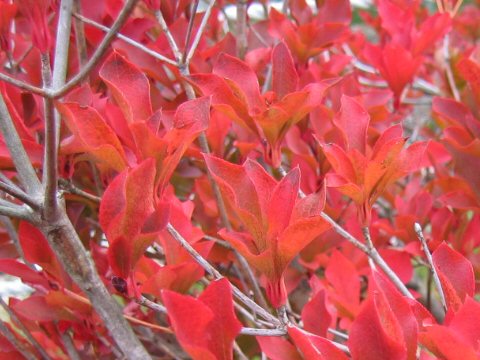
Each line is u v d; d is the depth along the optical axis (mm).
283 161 464
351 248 396
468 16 730
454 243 376
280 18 426
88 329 322
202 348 205
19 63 368
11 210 261
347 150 309
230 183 260
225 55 312
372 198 293
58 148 288
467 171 354
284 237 240
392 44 451
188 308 210
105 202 254
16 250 369
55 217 257
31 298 312
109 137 261
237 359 377
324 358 220
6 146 293
